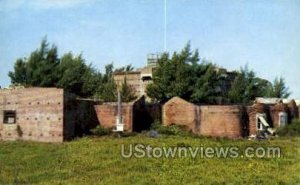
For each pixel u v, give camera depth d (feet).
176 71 248.52
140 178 121.29
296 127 205.46
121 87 275.80
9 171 129.80
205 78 249.75
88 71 258.37
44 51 241.96
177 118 211.00
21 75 237.86
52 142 177.06
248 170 130.93
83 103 195.31
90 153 146.82
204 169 130.52
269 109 219.82
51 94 179.93
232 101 268.62
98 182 118.11
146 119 210.59
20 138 182.09
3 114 184.14
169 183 116.98
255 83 273.75
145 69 301.02
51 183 117.60
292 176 124.98
